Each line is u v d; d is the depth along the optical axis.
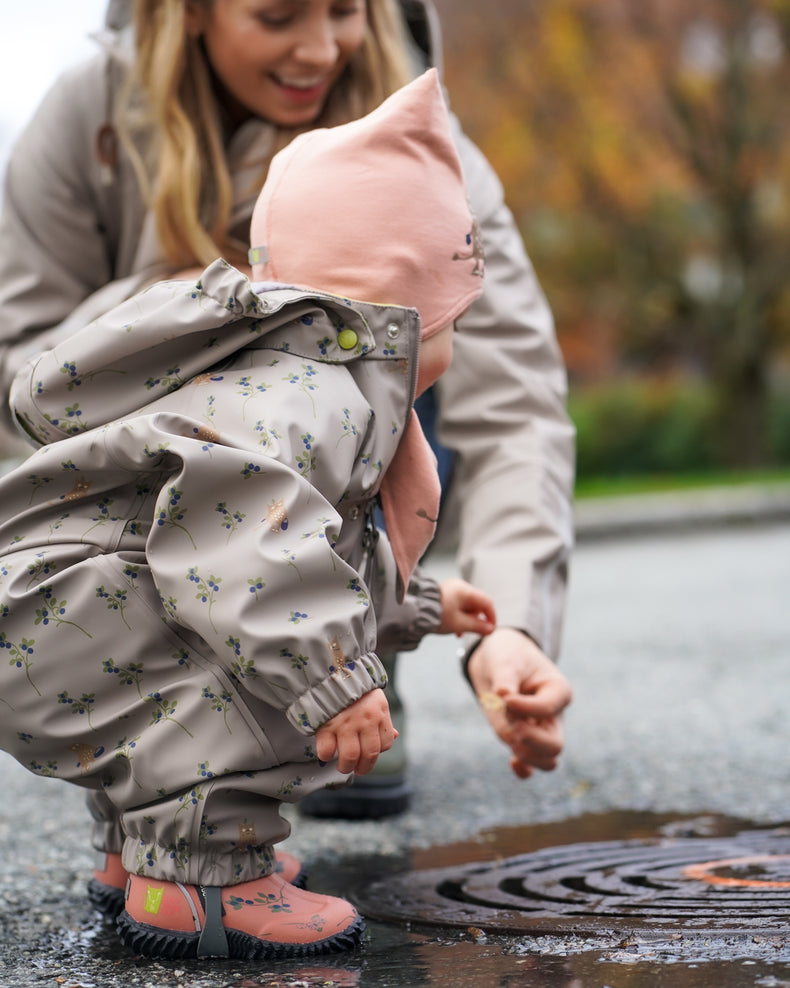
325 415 1.45
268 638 1.34
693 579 6.48
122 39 2.33
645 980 1.25
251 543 1.36
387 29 2.28
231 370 1.49
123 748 1.43
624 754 2.78
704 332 15.85
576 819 2.24
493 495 2.11
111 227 2.41
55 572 1.45
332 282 1.61
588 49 14.64
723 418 15.60
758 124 14.99
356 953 1.45
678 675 3.80
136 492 1.47
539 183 15.12
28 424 1.55
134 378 1.50
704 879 1.72
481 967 1.35
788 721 3.06
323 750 1.38
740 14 14.57
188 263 2.22
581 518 9.37
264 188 1.69
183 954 1.44
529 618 1.96
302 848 2.10
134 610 1.43
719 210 15.31
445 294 1.66
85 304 2.27
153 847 1.46
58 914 1.71
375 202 1.62
